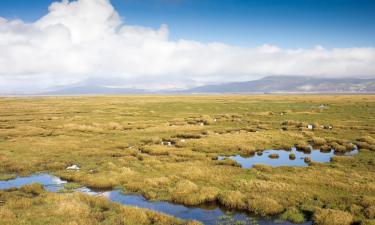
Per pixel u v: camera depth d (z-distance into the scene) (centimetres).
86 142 4638
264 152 4162
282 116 7994
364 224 1798
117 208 2086
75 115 8444
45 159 3591
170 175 2875
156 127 6156
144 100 16900
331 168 3162
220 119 7431
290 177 2783
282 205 2178
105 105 12462
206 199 2330
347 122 6612
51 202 2166
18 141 4641
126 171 3005
